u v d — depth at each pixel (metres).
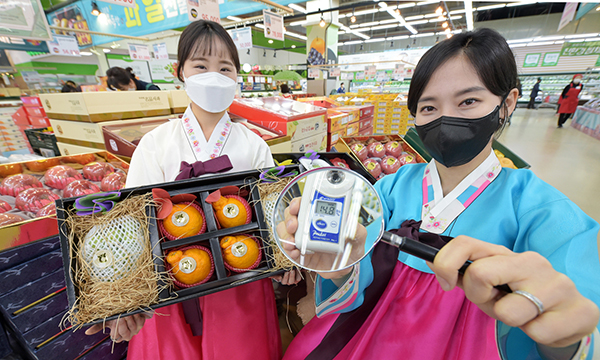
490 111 0.67
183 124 1.25
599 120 6.76
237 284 0.81
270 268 0.87
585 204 3.20
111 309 0.69
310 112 2.20
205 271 0.82
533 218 0.64
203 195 0.88
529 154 5.35
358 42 18.02
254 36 15.33
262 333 1.11
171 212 0.82
